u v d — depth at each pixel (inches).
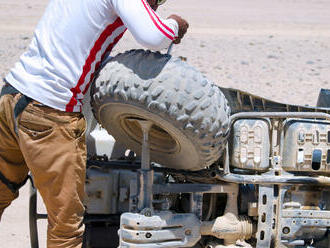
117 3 125.6
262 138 146.7
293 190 152.4
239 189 153.1
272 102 153.4
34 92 127.8
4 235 192.9
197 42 573.0
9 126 133.6
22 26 612.4
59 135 129.3
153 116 130.6
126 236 141.2
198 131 130.9
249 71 473.7
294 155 148.0
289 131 148.6
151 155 151.9
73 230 135.9
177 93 127.6
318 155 150.3
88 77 130.9
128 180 160.1
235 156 147.9
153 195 152.2
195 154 138.5
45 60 128.7
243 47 562.3
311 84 443.5
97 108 142.6
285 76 463.5
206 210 158.9
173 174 161.2
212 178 151.3
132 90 129.1
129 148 157.8
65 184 131.6
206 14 744.3
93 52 129.9
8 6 717.3
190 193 148.5
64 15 129.0
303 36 636.1
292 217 150.3
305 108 153.3
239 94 153.0
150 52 131.9
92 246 172.6
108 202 160.1
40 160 130.0
